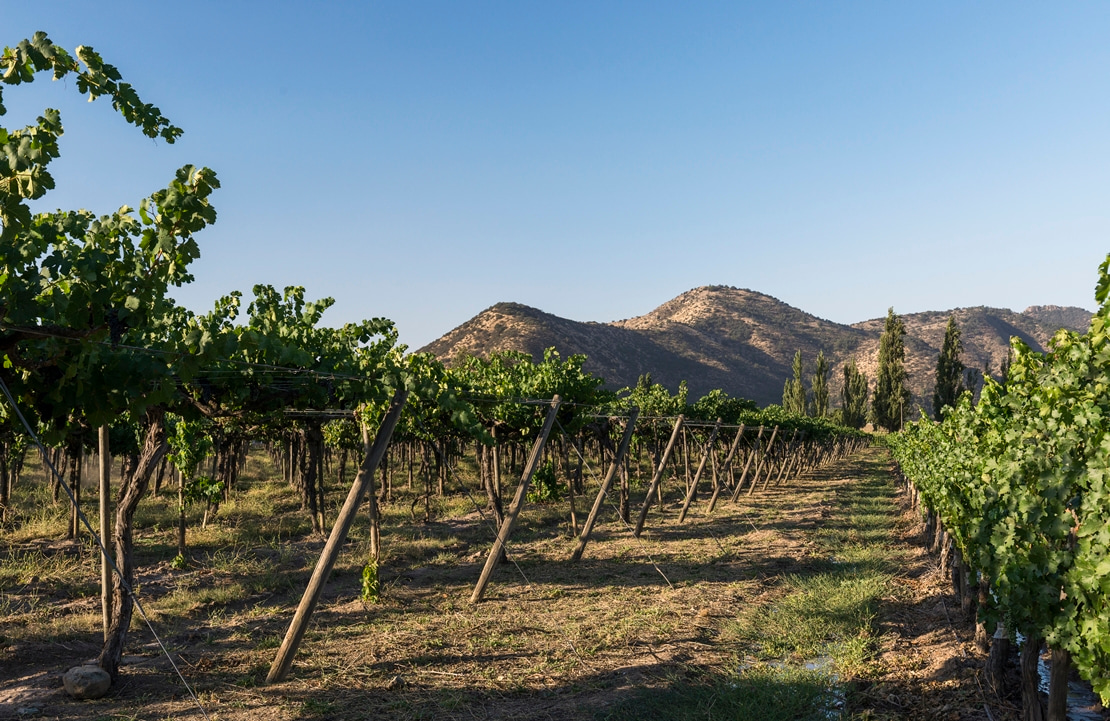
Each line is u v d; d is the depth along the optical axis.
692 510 23.77
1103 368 5.15
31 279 4.01
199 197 4.74
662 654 8.04
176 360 5.14
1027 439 6.78
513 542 16.92
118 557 7.36
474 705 6.65
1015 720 5.93
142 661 8.07
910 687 6.85
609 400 19.88
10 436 13.83
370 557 13.77
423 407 14.19
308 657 8.09
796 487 33.88
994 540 6.02
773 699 6.36
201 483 14.17
